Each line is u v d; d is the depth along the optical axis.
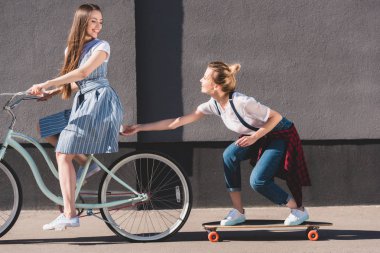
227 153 6.59
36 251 6.14
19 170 8.16
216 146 8.32
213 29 8.26
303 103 8.30
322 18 8.28
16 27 8.11
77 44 6.23
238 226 6.45
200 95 8.28
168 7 8.26
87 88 6.27
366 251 6.05
